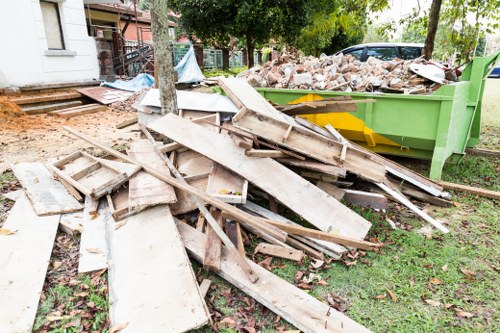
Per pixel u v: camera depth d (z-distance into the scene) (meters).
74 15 11.05
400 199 4.13
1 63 9.20
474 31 8.74
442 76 5.43
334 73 6.05
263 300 2.68
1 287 2.78
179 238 3.18
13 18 9.33
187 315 2.44
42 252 3.23
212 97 5.38
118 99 10.96
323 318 2.50
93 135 7.66
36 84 10.04
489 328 2.56
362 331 2.41
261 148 4.19
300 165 3.96
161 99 4.91
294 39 13.83
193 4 12.27
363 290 2.94
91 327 2.55
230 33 12.98
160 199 3.53
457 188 4.80
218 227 3.18
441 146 4.68
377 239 3.65
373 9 9.81
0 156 6.15
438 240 3.68
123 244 3.21
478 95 5.52
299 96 5.68
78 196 4.04
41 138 7.34
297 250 3.27
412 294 2.90
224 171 3.96
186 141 4.03
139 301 2.59
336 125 5.36
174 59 18.06
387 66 6.16
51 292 2.85
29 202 4.05
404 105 4.79
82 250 3.24
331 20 13.84
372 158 4.50
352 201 4.33
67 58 10.99
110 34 18.22
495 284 3.02
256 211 3.73
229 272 2.91
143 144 4.80
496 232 3.84
